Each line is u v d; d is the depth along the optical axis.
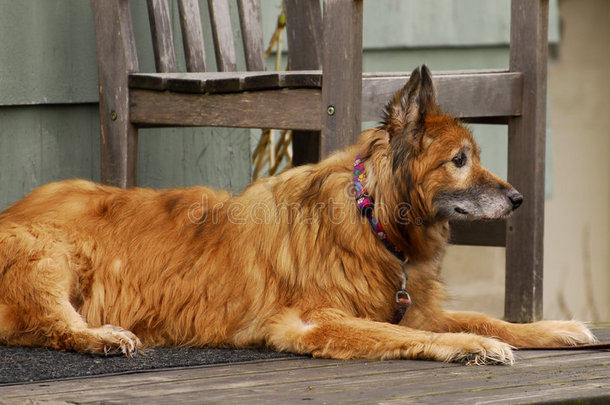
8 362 5.14
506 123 7.80
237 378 4.70
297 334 5.42
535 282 7.37
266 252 5.72
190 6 7.82
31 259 5.70
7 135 7.45
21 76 7.43
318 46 8.02
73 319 5.60
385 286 5.64
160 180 8.41
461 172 5.61
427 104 5.60
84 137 7.99
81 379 4.68
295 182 5.87
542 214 7.42
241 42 8.91
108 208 6.13
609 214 11.73
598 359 5.24
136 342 5.55
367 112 6.62
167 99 7.09
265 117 6.68
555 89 11.41
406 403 4.08
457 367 4.98
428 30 10.30
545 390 4.37
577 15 11.49
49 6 7.61
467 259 10.90
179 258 5.90
